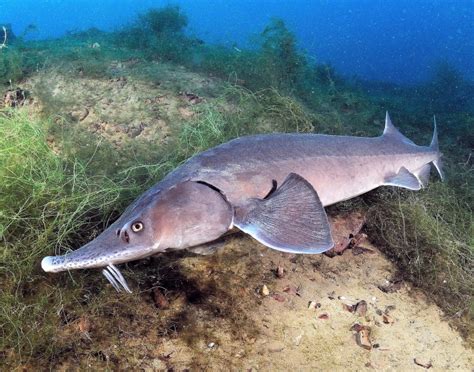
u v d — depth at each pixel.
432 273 0.81
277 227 0.59
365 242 0.88
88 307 0.61
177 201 0.58
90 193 0.71
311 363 0.61
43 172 0.75
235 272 0.73
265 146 0.73
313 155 0.78
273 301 0.69
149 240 0.56
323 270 0.78
